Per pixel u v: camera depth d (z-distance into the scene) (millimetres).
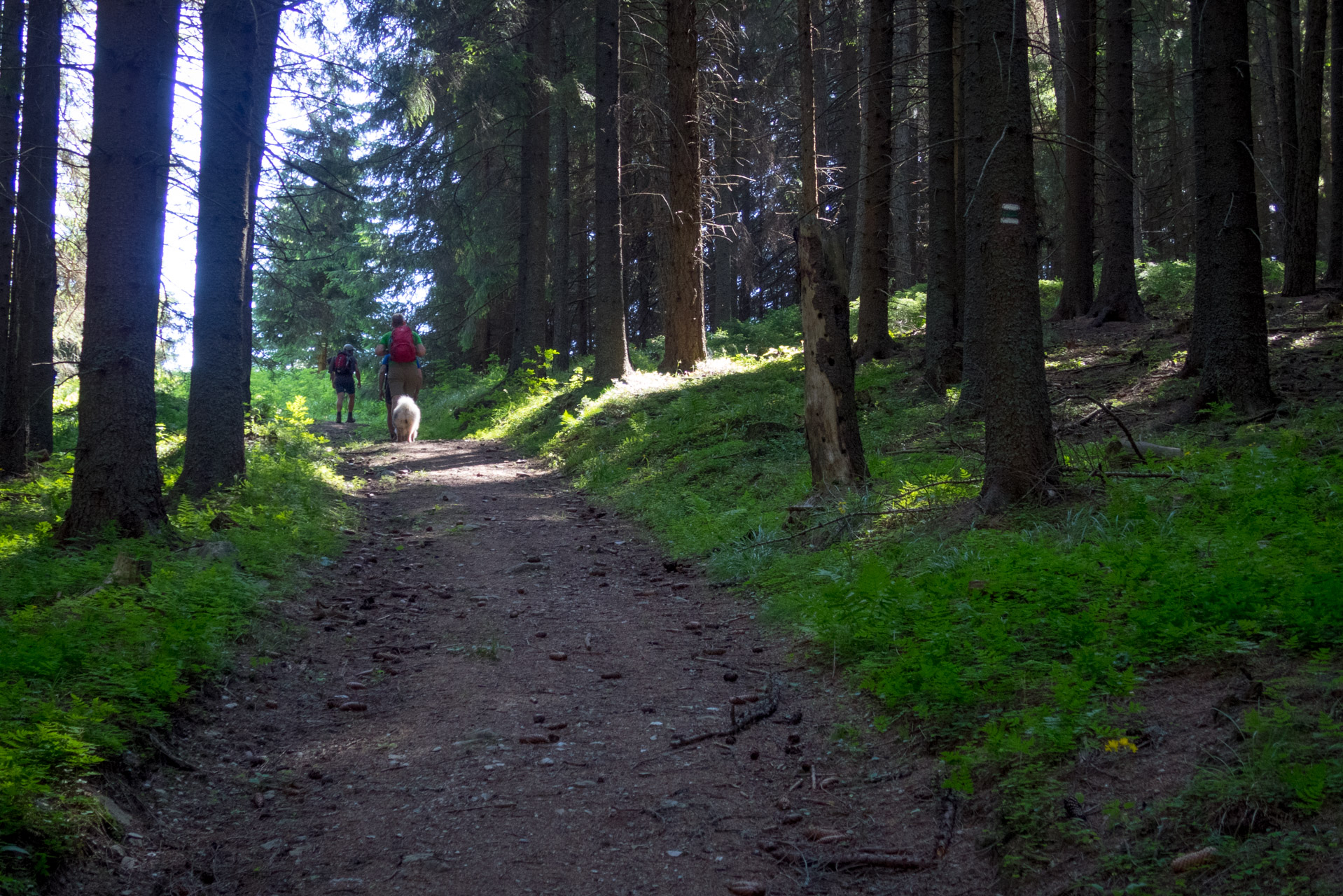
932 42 12828
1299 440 7020
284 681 5551
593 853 3607
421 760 4523
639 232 25688
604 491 12070
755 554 7902
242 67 9531
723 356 19641
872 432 11531
